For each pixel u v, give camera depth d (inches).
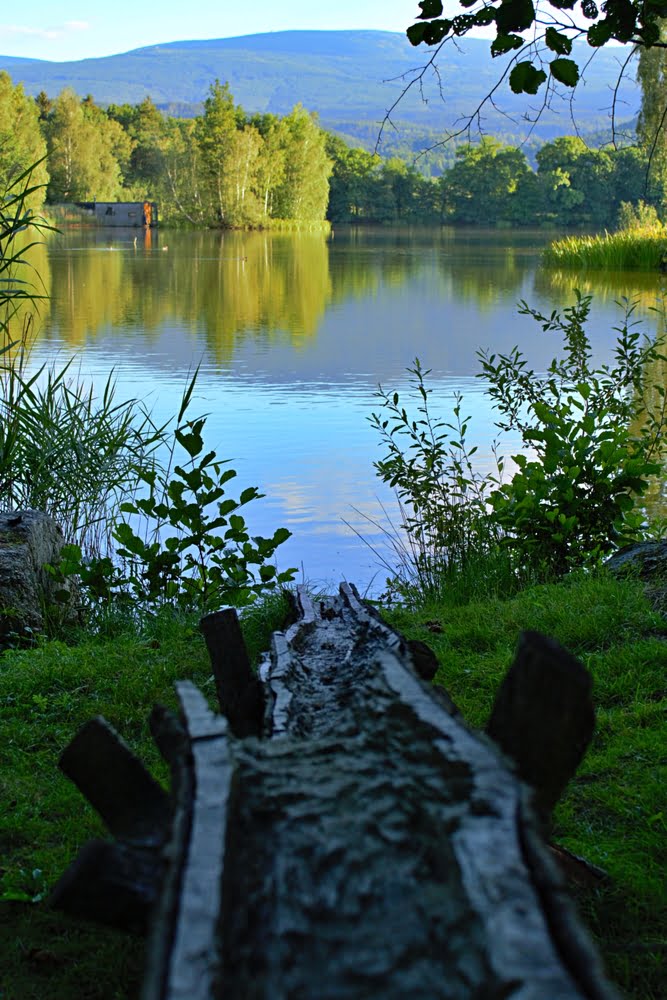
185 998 48.1
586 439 257.9
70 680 178.4
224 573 265.4
